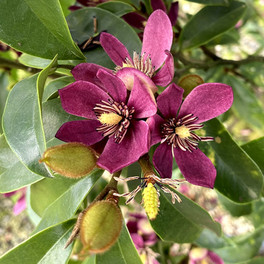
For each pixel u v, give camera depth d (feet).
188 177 0.36
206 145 0.46
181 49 0.60
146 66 0.38
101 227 0.31
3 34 0.38
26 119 0.36
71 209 0.42
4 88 0.66
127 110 0.35
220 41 0.71
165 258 0.65
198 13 0.59
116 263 0.40
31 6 0.37
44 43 0.39
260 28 1.19
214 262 0.70
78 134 0.35
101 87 0.37
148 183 0.34
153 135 0.35
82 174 0.33
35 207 0.49
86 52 0.46
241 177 0.45
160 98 0.35
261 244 0.77
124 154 0.34
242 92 0.87
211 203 1.20
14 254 0.39
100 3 0.57
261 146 0.46
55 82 0.47
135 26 0.56
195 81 0.40
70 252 0.40
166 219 0.45
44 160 0.32
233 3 0.58
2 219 1.43
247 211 0.64
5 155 0.43
